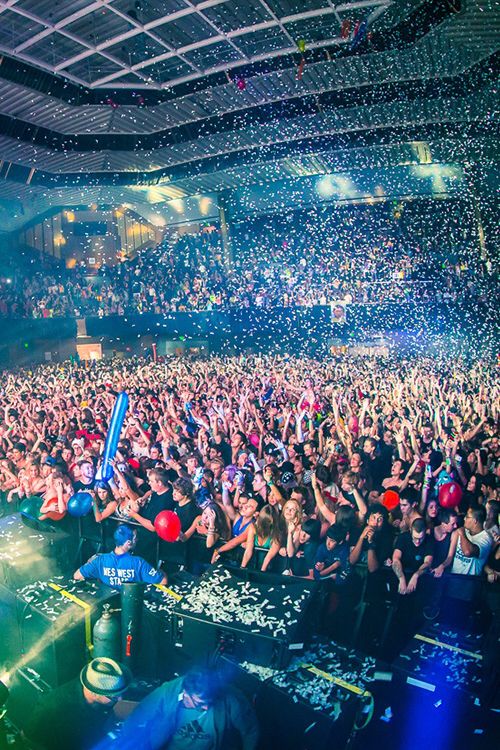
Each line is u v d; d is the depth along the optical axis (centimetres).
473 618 500
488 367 2002
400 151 2389
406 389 1455
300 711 356
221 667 392
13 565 509
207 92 1855
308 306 2678
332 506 619
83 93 1856
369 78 1775
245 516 586
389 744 396
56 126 2048
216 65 1725
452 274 2542
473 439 966
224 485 644
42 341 2967
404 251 2794
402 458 880
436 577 514
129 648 447
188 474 789
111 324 3019
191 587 453
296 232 3036
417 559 525
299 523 555
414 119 2103
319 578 517
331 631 517
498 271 2386
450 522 547
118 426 662
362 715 372
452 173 2450
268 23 1457
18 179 2500
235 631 393
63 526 683
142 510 662
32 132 2088
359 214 2931
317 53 1650
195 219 3069
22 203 2911
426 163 2425
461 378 1700
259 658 390
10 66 1639
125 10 1398
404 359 2348
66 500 676
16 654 484
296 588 446
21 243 3347
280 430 1106
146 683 434
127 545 490
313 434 1032
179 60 1700
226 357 2680
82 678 378
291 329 2736
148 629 450
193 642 412
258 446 987
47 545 539
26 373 2444
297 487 630
